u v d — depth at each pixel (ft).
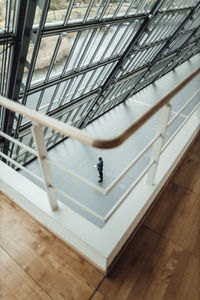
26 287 3.72
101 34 19.97
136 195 4.37
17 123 21.44
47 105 24.30
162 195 5.18
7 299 3.61
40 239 4.39
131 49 26.14
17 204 5.03
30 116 2.98
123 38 23.80
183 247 4.22
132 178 28.30
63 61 19.25
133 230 4.37
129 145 33.19
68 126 2.67
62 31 15.62
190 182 5.49
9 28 13.33
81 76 24.30
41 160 3.41
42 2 12.19
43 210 4.19
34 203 4.34
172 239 4.34
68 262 4.03
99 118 41.65
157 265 3.97
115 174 29.17
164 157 5.27
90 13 16.69
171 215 4.76
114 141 2.41
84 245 3.83
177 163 5.82
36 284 3.76
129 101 46.01
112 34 21.42
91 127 39.52
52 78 20.20
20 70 15.62
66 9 14.40
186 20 32.96
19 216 4.82
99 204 25.62
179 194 5.20
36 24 14.12
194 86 43.16
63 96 25.34
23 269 3.95
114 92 36.99
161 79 53.62
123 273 3.87
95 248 3.59
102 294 3.63
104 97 33.65
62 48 17.71
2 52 13.88
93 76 26.37
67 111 27.78
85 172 30.04
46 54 16.94
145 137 34.24
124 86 39.50
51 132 32.17
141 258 4.06
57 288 3.70
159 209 4.89
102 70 26.84
